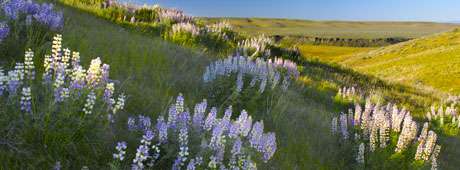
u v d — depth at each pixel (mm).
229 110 4668
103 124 4297
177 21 16844
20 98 4059
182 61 9250
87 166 3805
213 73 7305
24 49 5852
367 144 7398
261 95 7578
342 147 7250
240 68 7684
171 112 4449
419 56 63781
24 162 3555
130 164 4098
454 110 13945
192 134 4512
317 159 6496
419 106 17719
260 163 5109
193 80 7898
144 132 4445
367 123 7664
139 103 5508
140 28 14094
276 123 7094
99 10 14523
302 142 6863
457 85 45688
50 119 3877
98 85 4273
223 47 15617
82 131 3979
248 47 15523
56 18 7027
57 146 3807
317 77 16422
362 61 75500
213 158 3912
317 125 8250
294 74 12656
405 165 7113
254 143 4891
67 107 3883
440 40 78312
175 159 4188
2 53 5547
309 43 165250
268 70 9070
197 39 14469
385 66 62781
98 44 7684
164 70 7789
